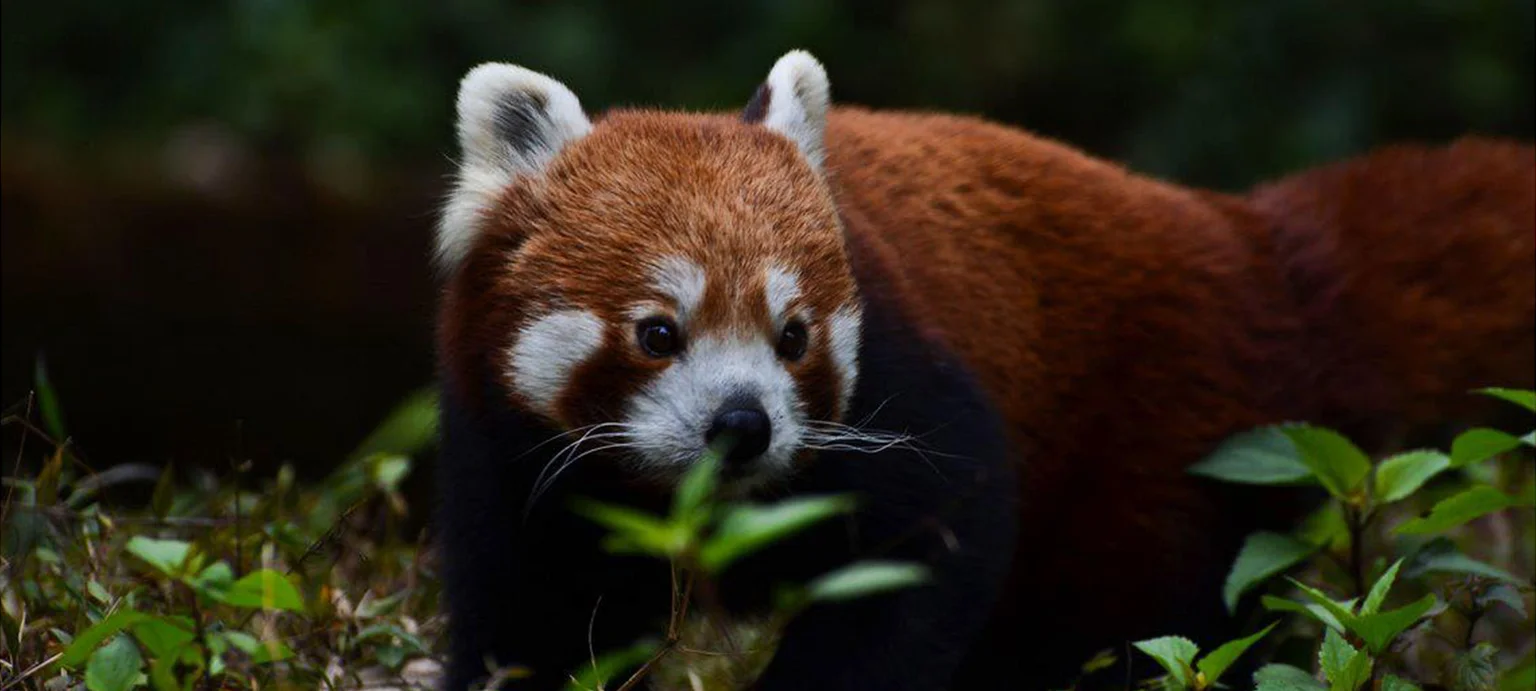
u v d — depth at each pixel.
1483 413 8.93
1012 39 18.78
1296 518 8.60
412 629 8.38
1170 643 6.69
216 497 9.21
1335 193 9.17
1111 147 19.33
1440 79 17.78
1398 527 7.50
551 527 7.34
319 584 8.11
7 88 17.88
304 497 9.47
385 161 16.92
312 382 15.05
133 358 14.76
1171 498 8.37
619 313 6.67
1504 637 9.55
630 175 6.91
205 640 6.63
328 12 17.11
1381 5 17.81
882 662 7.21
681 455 6.53
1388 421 8.84
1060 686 8.58
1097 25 18.83
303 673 7.50
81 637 6.18
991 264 8.19
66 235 14.62
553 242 6.87
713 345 6.62
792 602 6.03
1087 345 8.36
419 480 11.92
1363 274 8.88
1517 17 17.89
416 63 17.30
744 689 7.49
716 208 6.76
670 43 18.48
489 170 7.23
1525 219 9.00
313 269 15.09
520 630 7.57
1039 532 8.44
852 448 6.94
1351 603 6.79
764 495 7.02
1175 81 18.56
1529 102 18.25
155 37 17.81
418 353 15.17
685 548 5.18
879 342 7.27
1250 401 8.49
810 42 18.48
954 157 8.44
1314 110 17.70
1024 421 8.20
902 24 19.17
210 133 16.94
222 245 14.96
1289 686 6.51
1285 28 18.02
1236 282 8.66
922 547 7.25
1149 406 8.38
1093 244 8.45
